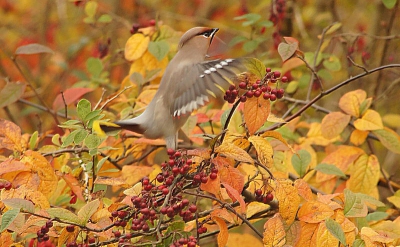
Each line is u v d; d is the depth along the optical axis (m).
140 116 8.85
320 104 15.55
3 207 7.77
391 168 14.95
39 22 19.67
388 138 9.84
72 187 8.59
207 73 7.90
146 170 9.52
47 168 8.24
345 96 10.01
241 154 7.24
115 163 10.12
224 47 9.47
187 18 17.45
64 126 7.93
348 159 9.71
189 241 6.80
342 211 7.47
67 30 19.34
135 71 11.62
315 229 7.29
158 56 11.16
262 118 7.43
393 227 8.02
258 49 16.52
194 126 9.62
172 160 7.23
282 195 7.26
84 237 7.66
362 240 7.18
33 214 7.07
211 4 19.53
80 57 18.11
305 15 17.05
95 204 7.16
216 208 7.36
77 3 13.74
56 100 11.55
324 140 10.59
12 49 18.50
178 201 7.24
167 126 8.73
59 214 7.04
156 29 11.77
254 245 9.30
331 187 10.05
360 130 9.93
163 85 8.77
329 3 17.36
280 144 9.19
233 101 7.51
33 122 16.67
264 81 7.44
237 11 19.02
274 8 13.61
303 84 12.95
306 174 9.56
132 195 7.34
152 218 7.06
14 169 7.90
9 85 11.43
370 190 9.62
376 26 16.45
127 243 7.07
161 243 7.35
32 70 17.89
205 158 7.30
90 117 7.93
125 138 10.28
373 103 13.88
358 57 15.32
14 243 7.55
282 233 7.03
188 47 8.95
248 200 8.17
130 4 18.30
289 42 8.27
